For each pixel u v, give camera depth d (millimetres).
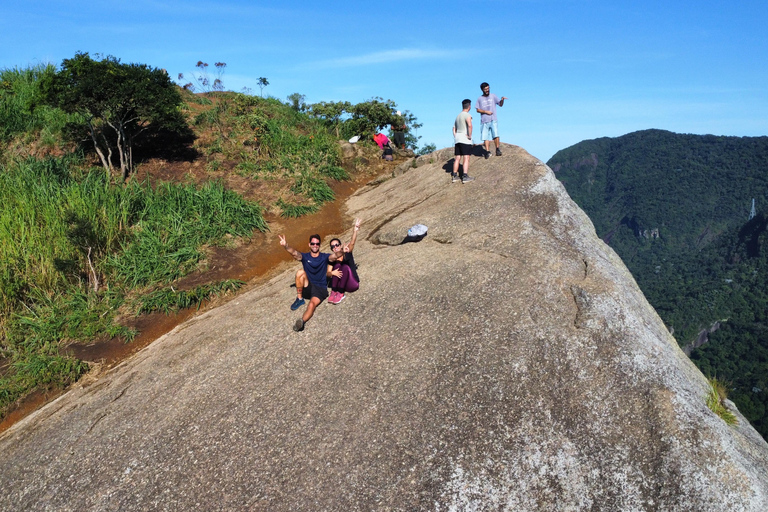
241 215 11477
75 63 11719
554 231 8195
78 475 5188
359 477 4609
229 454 5012
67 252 9477
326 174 14070
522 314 6055
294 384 5680
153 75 12797
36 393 7207
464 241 8086
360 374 5637
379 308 6625
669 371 5363
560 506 4422
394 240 9016
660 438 4676
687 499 4281
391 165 15742
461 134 10336
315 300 6535
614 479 4535
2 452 5949
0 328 8258
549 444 4781
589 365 5379
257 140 14859
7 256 9109
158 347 7473
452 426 4938
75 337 8180
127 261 9711
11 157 13070
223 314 7883
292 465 4793
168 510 4609
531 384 5250
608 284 6473
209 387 5938
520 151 11031
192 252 10047
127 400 6172
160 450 5219
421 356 5711
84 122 14008
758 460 4918
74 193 10602
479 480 4547
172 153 14070
